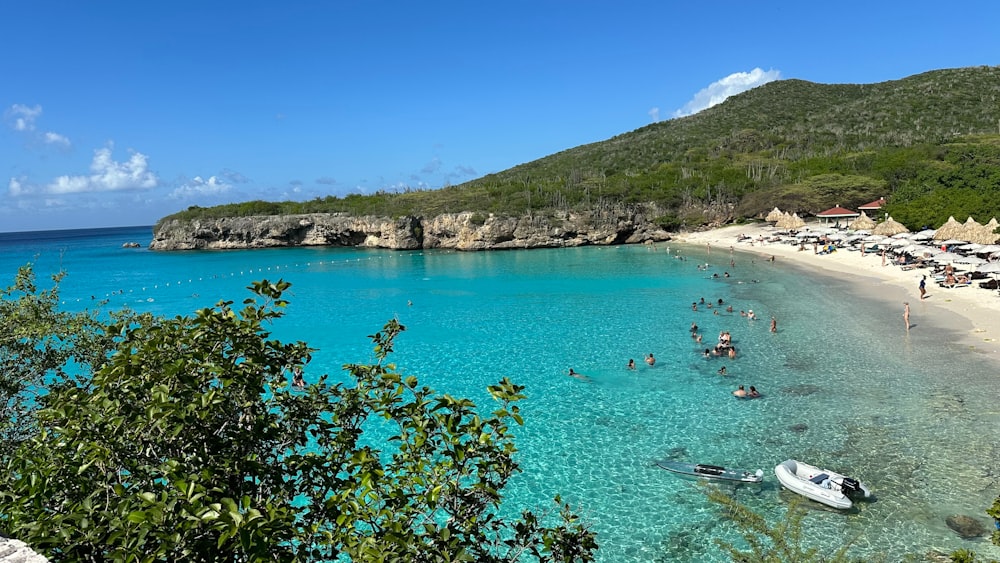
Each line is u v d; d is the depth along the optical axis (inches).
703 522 630.5
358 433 305.1
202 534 218.5
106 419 252.4
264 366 293.7
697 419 894.4
